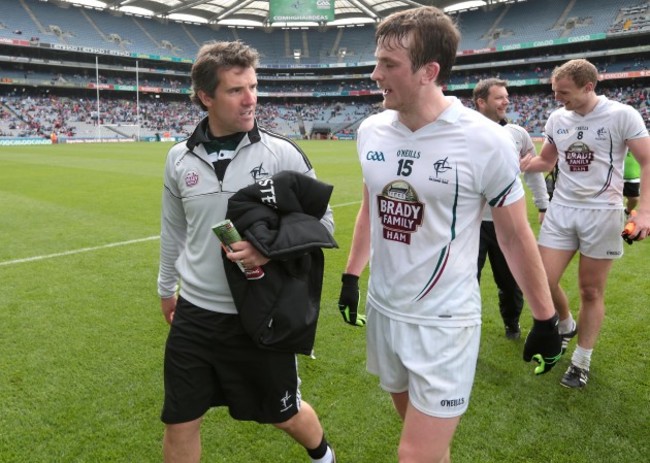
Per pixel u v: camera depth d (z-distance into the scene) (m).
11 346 4.05
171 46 59.84
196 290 2.21
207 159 2.17
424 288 1.93
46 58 50.94
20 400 3.26
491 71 54.81
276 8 54.81
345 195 12.59
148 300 5.14
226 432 2.96
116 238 7.84
